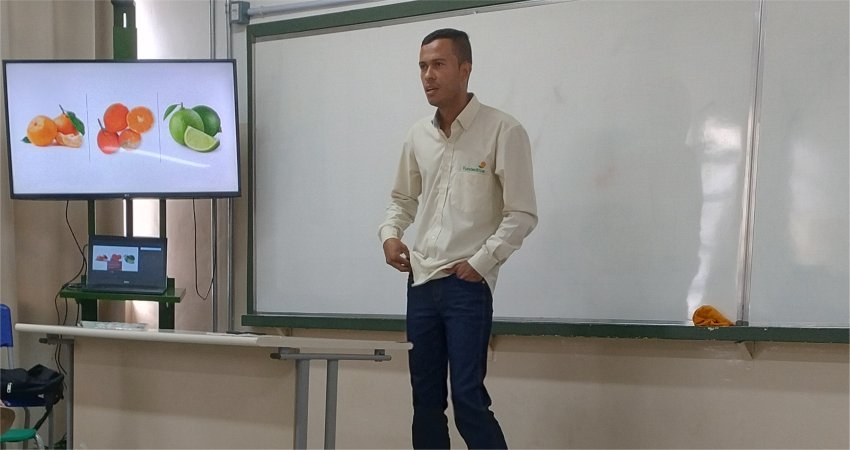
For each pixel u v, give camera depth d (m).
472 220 2.65
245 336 2.08
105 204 4.37
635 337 2.98
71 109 3.84
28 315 4.16
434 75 2.63
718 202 2.91
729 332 2.80
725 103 2.91
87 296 3.71
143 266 3.73
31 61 3.83
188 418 2.46
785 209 2.80
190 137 3.82
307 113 3.79
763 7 2.84
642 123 3.05
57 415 4.15
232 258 4.04
